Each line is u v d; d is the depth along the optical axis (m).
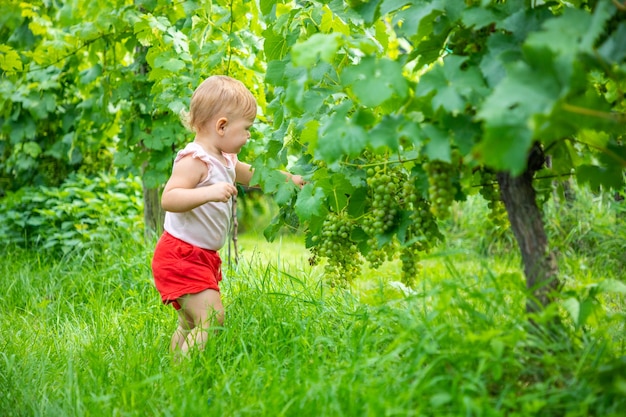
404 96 2.06
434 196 2.16
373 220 2.71
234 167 3.25
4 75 5.20
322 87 2.82
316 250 3.14
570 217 5.04
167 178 4.49
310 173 3.24
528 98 1.63
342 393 2.11
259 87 4.21
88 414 2.35
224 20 3.94
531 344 2.03
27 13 5.04
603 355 2.07
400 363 2.25
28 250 5.18
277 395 2.22
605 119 1.66
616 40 1.79
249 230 7.81
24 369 2.79
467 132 2.02
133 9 4.43
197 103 3.08
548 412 1.95
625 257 4.46
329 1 3.06
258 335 2.87
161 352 2.91
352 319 2.83
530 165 2.29
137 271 4.30
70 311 3.81
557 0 2.37
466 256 5.46
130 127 4.69
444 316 2.34
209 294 3.02
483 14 2.09
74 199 5.44
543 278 2.26
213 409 2.26
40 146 6.04
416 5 2.26
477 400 1.86
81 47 4.76
